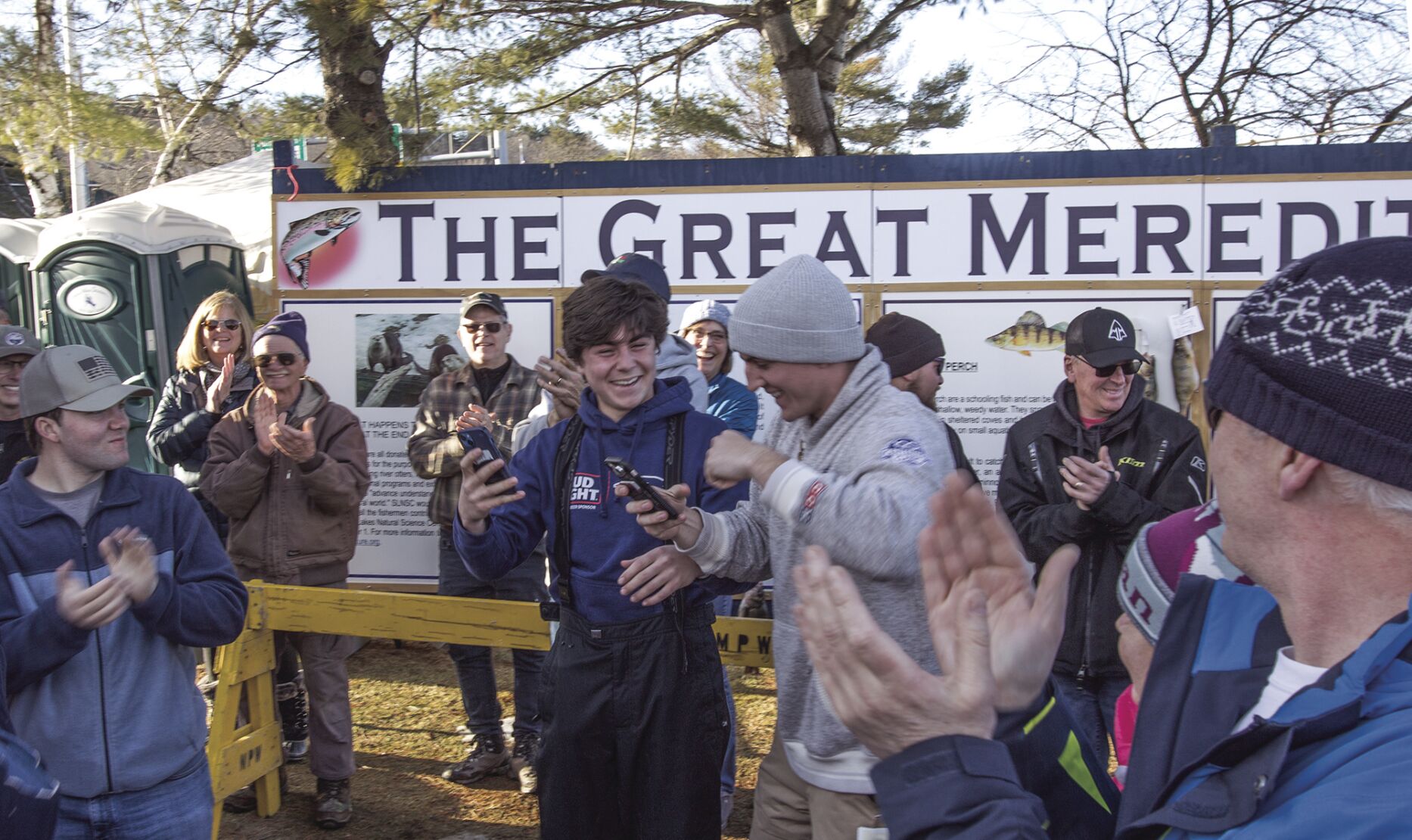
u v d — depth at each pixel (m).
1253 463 0.99
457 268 6.04
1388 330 0.89
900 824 1.00
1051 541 3.62
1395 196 5.52
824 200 5.84
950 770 1.00
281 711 5.00
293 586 4.36
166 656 2.85
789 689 2.41
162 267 7.80
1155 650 1.27
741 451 2.27
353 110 6.31
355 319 6.09
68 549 2.72
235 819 4.38
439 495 4.89
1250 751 0.98
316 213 6.10
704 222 5.91
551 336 6.02
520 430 4.12
